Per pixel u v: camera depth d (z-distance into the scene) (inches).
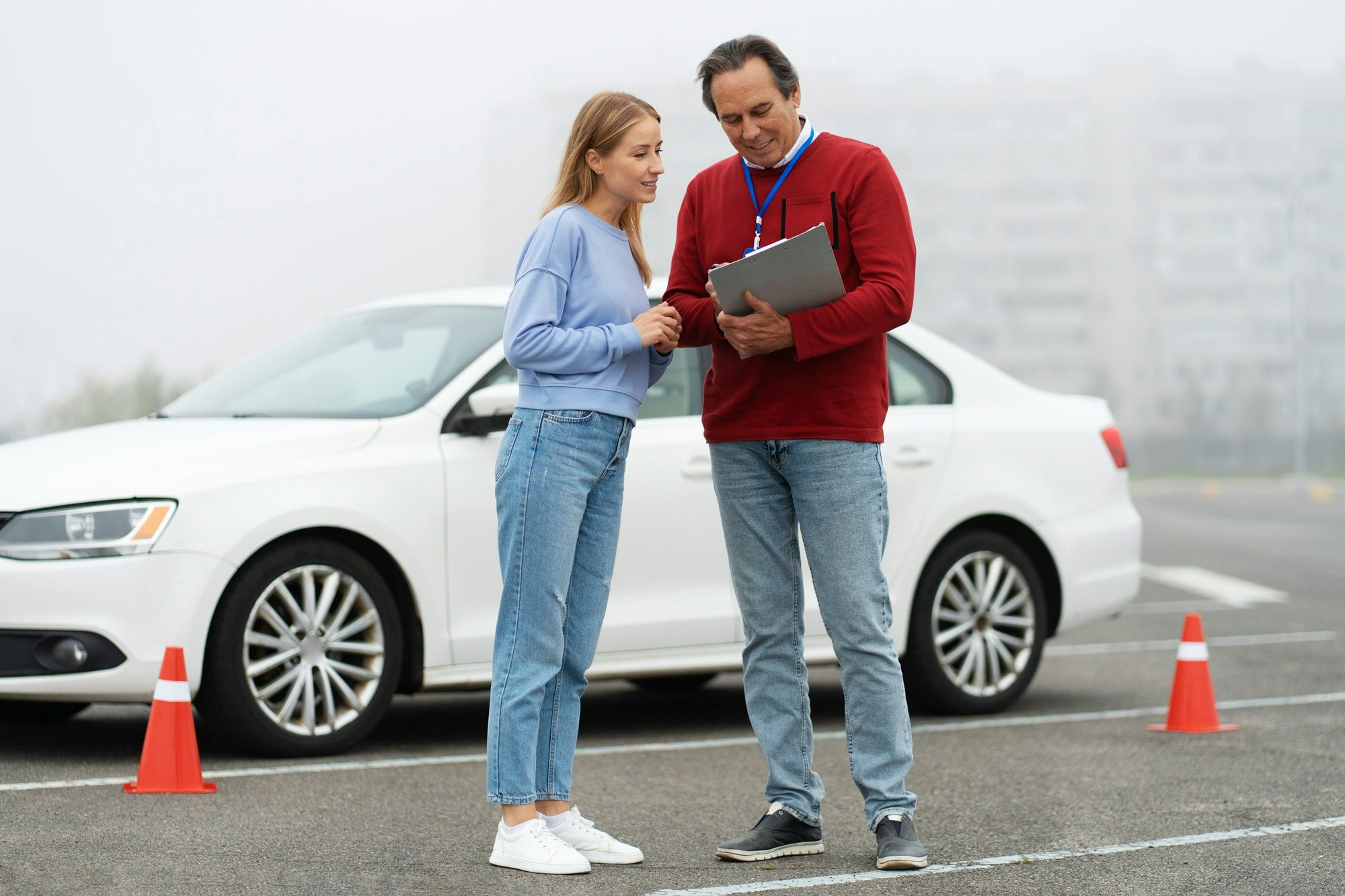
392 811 194.2
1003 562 278.1
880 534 170.1
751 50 164.6
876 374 168.7
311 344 267.7
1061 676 333.7
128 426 248.7
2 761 221.8
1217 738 250.8
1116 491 294.4
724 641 255.4
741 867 166.9
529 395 165.0
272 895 152.3
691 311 170.6
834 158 166.7
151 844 173.0
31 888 152.9
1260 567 649.0
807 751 173.5
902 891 155.6
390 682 233.8
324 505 226.2
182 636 215.3
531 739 165.5
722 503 174.1
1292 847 175.6
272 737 224.4
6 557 213.5
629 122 165.6
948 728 263.3
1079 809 197.9
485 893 153.9
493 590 241.1
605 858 168.2
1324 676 322.0
